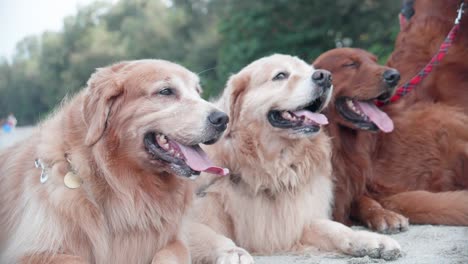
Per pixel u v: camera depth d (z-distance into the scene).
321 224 1.96
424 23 2.34
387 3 5.52
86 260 1.65
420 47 2.32
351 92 2.18
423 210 2.14
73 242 1.64
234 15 5.68
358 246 1.85
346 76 2.20
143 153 1.68
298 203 1.98
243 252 1.76
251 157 1.97
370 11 5.57
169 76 1.71
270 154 1.97
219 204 1.98
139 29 11.70
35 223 1.63
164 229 1.72
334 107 2.20
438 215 2.12
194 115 1.68
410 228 2.11
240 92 2.05
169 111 1.68
